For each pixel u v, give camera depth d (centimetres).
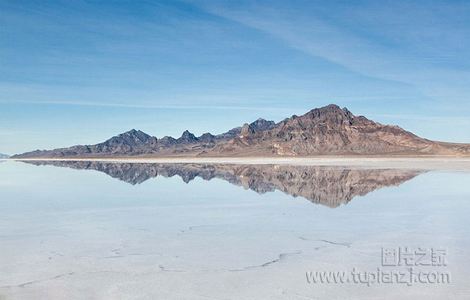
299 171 5497
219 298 998
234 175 4856
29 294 1031
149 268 1213
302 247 1415
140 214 2073
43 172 5962
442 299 973
